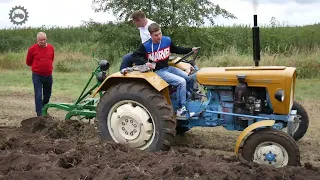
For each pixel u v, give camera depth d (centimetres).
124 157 530
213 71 602
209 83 599
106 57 1675
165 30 1602
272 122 534
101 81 684
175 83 612
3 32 2766
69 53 1931
